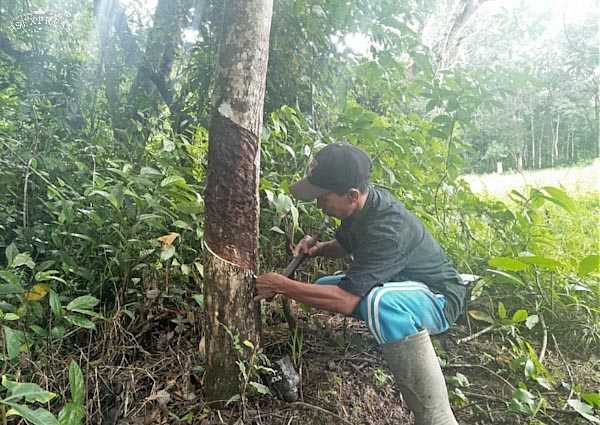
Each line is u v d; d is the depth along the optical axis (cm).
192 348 208
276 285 176
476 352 239
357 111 289
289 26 330
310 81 345
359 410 196
